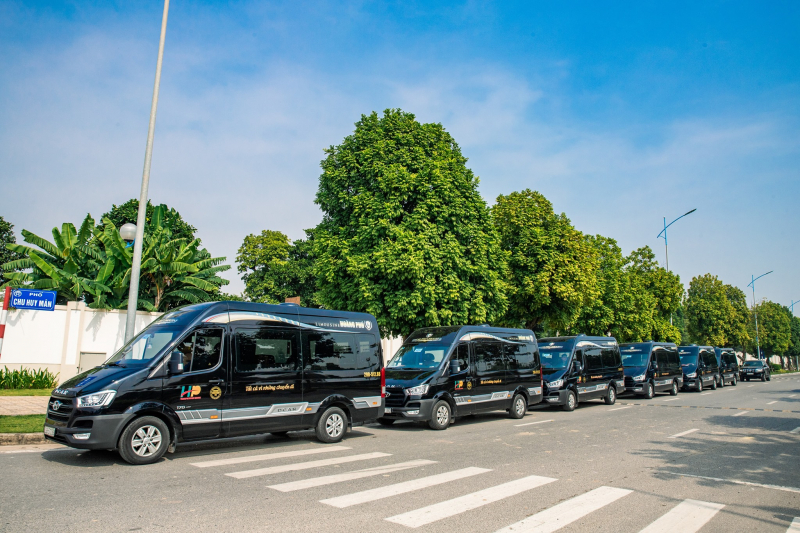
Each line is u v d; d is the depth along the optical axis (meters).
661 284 40.81
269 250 46.62
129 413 7.62
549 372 17.80
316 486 6.56
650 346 23.45
